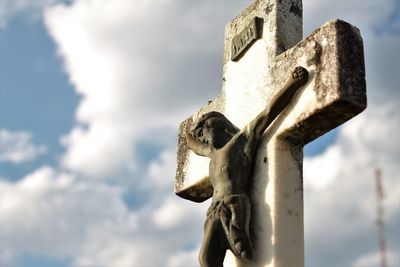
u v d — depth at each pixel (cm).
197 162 591
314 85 471
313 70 476
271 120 495
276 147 491
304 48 490
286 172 488
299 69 477
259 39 546
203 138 533
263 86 525
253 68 543
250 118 529
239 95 554
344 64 458
